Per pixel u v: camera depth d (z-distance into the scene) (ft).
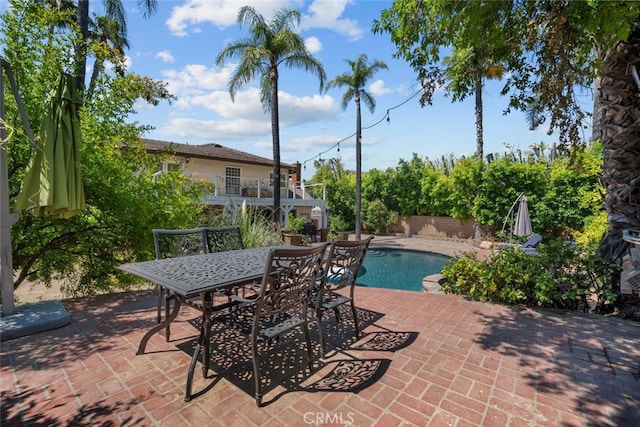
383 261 39.86
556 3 8.31
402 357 9.05
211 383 7.62
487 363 8.70
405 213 64.13
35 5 14.42
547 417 6.47
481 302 14.34
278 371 8.23
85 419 6.26
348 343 9.98
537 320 12.04
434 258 41.27
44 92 14.51
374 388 7.48
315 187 69.36
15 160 14.02
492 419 6.39
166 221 17.03
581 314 12.69
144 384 7.49
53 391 7.15
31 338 9.94
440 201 57.93
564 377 7.97
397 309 13.35
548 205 43.37
